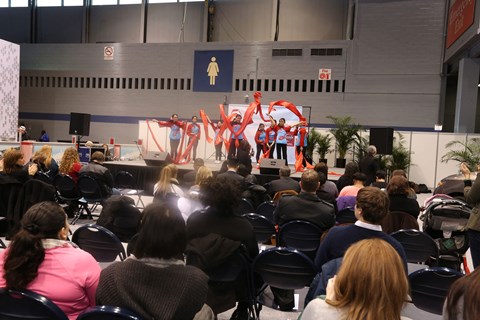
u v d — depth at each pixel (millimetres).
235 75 18031
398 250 2316
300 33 18500
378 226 2359
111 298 1562
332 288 1385
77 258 1927
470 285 1106
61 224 1972
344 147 14594
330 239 2416
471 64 12461
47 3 21516
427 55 15594
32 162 6867
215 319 2688
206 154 15844
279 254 2738
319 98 17031
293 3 18531
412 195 5270
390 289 1170
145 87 19266
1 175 4582
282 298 3121
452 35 13836
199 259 2463
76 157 6840
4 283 1861
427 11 15508
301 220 3686
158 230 1631
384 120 16219
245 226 2680
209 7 19469
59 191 6539
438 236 4020
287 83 17406
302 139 11523
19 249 1778
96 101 19953
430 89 15641
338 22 18078
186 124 11938
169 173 4762
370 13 16266
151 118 19203
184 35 19844
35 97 20844
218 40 19594
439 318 2879
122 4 20562
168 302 1525
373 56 16266
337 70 16781
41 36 21594
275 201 5363
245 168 6484
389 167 13570
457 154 12164
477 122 18812
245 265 2701
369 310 1163
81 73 20125
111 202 4133
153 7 20156
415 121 15859
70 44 20203
